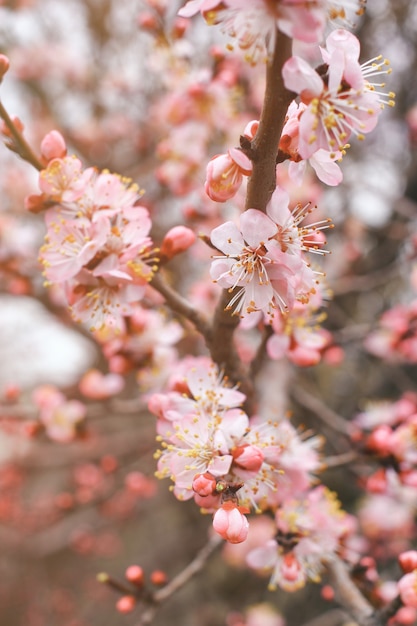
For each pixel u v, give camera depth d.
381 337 0.64
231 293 0.35
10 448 0.96
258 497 0.38
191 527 1.04
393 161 0.90
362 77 0.32
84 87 0.96
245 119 0.65
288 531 0.40
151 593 0.43
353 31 0.81
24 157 0.36
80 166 0.36
